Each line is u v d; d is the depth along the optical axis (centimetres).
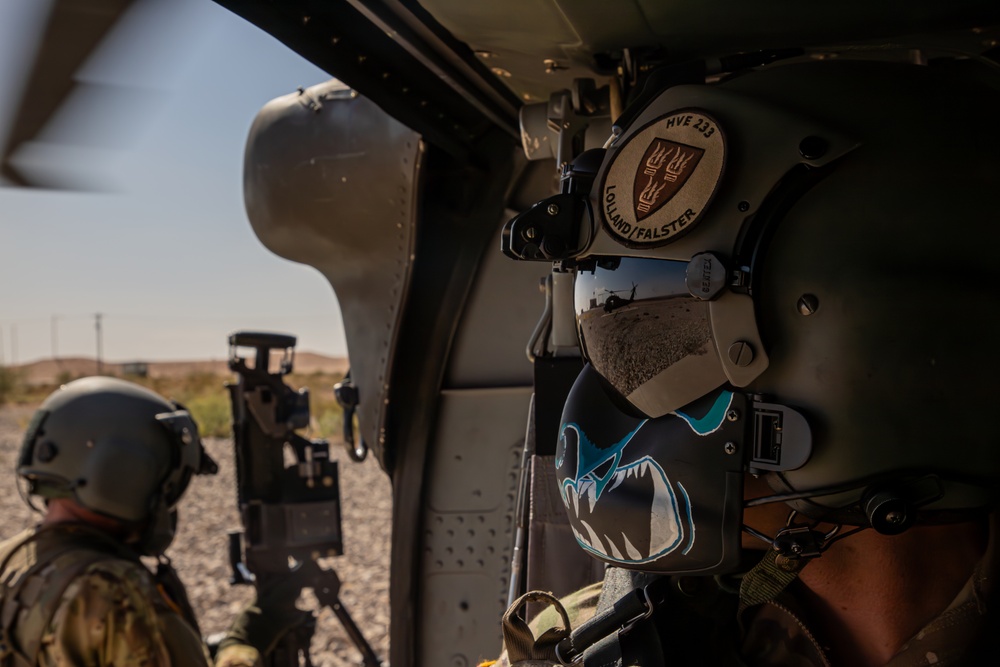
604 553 87
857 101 78
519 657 89
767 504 81
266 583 256
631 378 84
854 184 75
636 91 112
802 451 73
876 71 81
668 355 81
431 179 217
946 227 73
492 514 223
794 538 75
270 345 254
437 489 228
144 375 3553
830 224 75
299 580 258
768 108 78
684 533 79
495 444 223
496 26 114
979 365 72
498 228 216
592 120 137
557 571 148
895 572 79
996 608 73
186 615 219
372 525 751
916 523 75
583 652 86
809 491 75
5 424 1941
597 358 88
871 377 72
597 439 90
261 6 107
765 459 76
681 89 84
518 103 159
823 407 73
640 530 83
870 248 73
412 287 221
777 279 75
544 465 150
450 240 218
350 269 224
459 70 139
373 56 140
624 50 113
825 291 73
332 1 120
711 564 78
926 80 80
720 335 77
